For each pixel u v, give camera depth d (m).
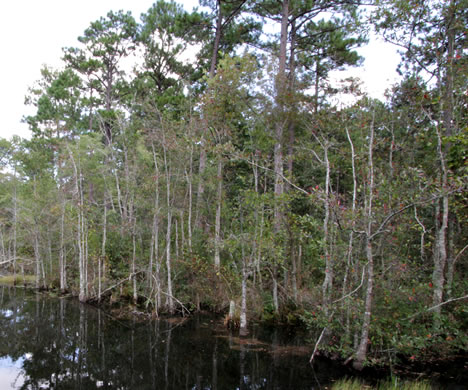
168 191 15.09
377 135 12.70
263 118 13.46
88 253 18.67
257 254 12.91
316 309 11.38
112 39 24.81
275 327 12.69
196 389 7.86
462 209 10.39
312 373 8.47
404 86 10.68
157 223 15.79
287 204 12.91
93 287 17.39
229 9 18.98
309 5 17.22
